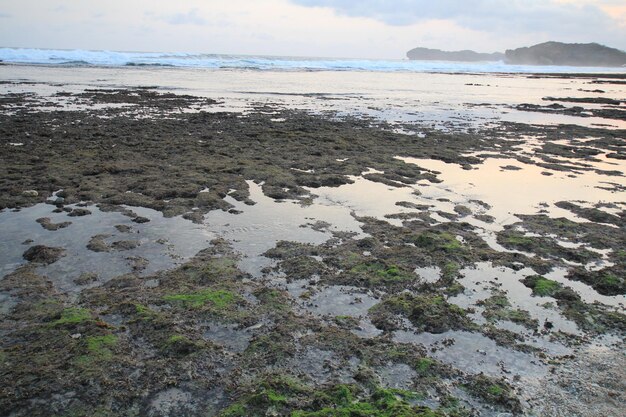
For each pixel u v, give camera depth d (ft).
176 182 51.08
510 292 30.94
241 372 22.34
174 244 36.50
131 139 73.00
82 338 23.99
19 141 68.54
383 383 22.04
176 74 232.73
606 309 29.17
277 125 90.99
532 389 21.97
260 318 26.78
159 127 84.02
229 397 20.77
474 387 21.93
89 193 46.75
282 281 31.22
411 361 23.50
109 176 53.21
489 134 90.68
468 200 49.70
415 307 27.89
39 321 25.82
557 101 164.96
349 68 400.67
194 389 21.18
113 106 109.91
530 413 20.52
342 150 71.20
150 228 39.42
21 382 20.98
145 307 27.12
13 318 26.05
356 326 26.48
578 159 71.31
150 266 32.78
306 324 26.30
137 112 101.76
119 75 209.05
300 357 23.54
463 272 33.35
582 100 169.07
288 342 24.57
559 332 26.71
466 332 26.35
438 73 376.68
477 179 58.29
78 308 26.99
